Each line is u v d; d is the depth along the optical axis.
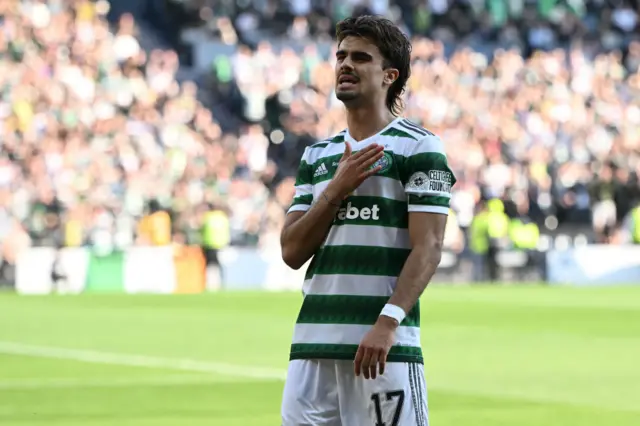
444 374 24.69
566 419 18.73
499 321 38.78
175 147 62.94
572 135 76.88
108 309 44.22
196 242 61.31
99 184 59.44
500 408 19.84
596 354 28.81
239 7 72.94
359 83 9.59
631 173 76.88
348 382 9.34
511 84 77.25
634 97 81.06
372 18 9.68
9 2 63.03
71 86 61.88
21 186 57.59
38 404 20.25
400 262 9.43
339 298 9.40
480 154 72.56
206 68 70.44
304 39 73.19
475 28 80.44
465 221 69.81
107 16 70.25
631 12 84.62
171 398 20.95
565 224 74.12
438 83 74.81
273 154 68.75
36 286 55.28
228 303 47.62
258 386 22.58
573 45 82.06
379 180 9.42
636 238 71.00
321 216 9.35
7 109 59.44
